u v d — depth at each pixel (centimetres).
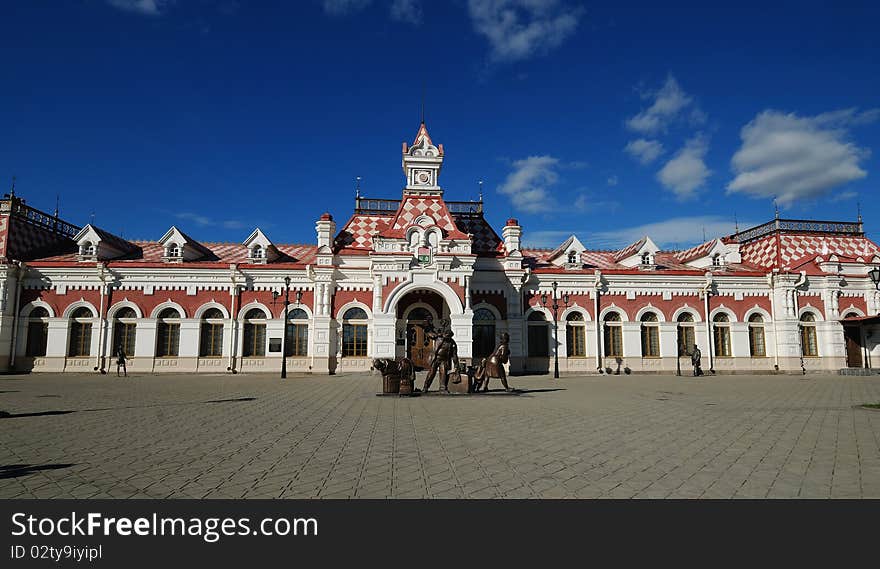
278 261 3884
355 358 3506
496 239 3959
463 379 2073
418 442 1048
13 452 949
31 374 3247
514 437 1105
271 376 3191
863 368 3659
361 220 3900
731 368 3766
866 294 3888
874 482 762
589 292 3756
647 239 3984
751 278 3859
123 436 1109
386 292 3369
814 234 4275
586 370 3672
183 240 3619
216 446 1006
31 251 3650
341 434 1139
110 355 3400
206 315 3519
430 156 3722
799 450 977
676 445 1023
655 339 3775
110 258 3716
